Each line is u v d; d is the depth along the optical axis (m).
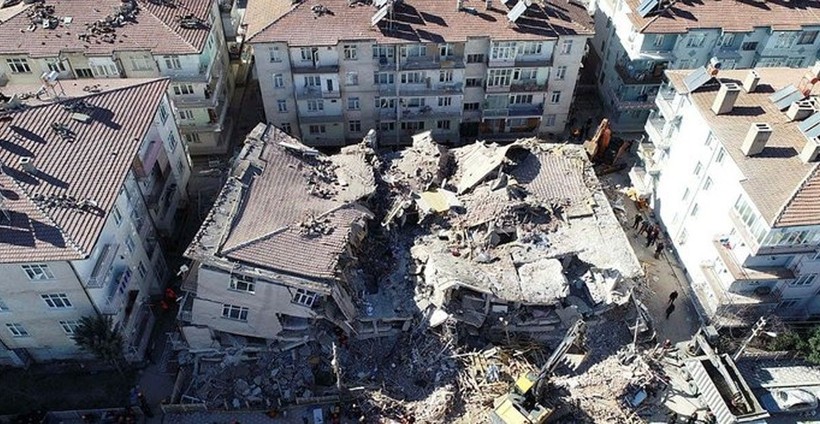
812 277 51.84
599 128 67.44
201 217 62.75
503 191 58.00
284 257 47.16
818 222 45.53
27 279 44.16
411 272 53.75
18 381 51.44
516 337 52.56
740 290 52.16
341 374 50.25
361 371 50.78
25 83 62.66
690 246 57.50
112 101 52.50
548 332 52.69
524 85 67.19
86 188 45.41
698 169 55.44
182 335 51.44
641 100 71.00
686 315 56.66
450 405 48.06
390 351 51.66
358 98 66.62
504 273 52.66
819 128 49.12
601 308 53.12
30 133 47.19
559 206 58.12
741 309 52.62
